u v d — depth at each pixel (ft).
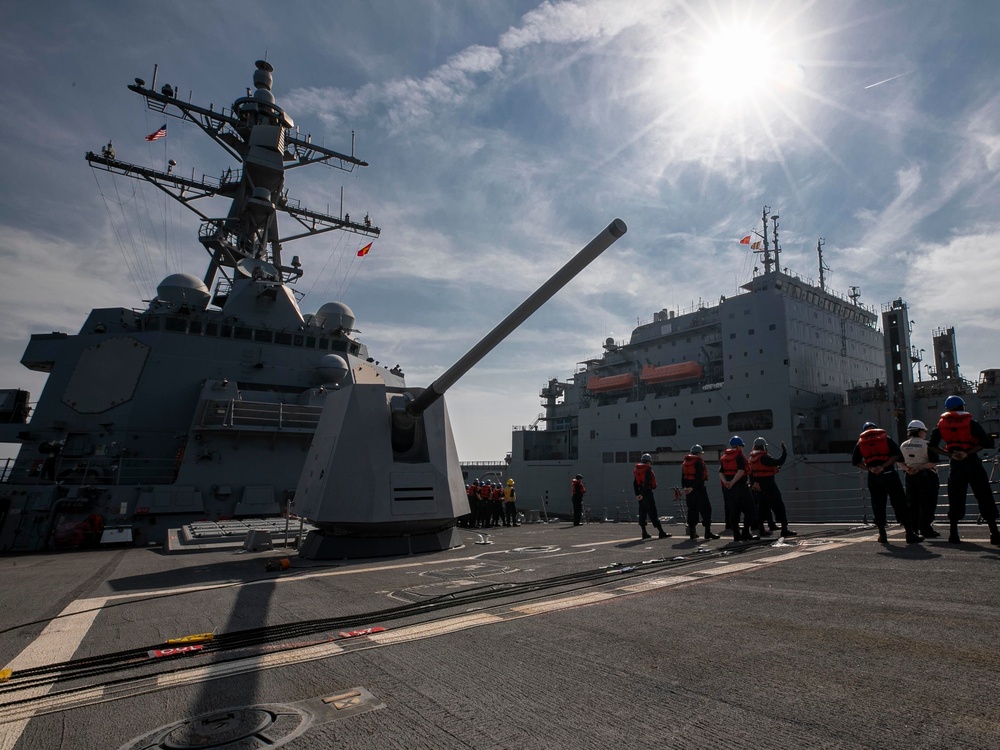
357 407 26.94
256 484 43.34
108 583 18.75
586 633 10.34
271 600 14.84
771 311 80.33
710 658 8.59
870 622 10.21
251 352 51.21
